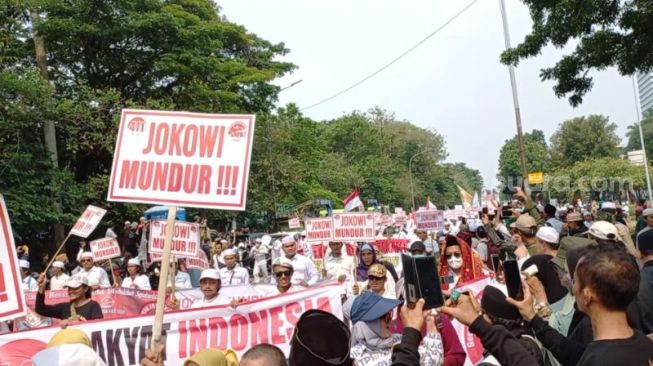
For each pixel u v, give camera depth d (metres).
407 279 3.01
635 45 13.06
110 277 17.33
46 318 8.41
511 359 2.86
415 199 105.00
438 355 3.71
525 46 14.02
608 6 13.03
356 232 11.27
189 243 10.21
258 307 6.67
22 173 18.70
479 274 7.89
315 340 2.75
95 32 24.02
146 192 5.02
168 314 6.45
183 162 5.03
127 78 27.88
